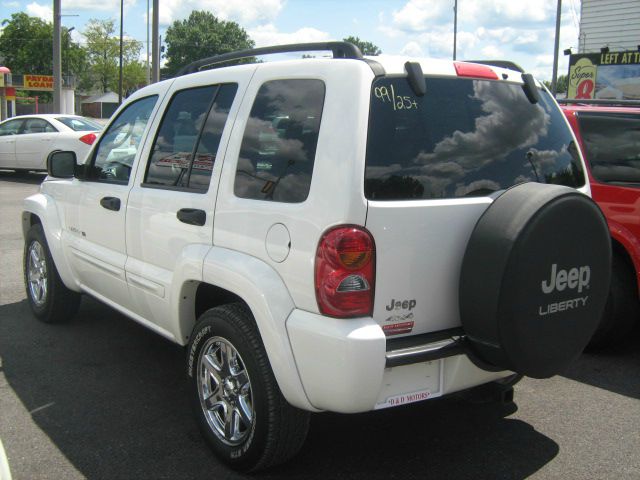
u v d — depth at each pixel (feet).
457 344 9.77
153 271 12.84
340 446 11.81
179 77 13.44
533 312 9.53
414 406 13.50
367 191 9.11
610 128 16.53
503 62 12.50
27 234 18.52
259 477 10.74
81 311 19.58
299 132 9.91
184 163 12.25
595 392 14.35
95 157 15.67
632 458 11.52
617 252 16.31
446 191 9.88
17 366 15.24
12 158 53.93
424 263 9.61
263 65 11.13
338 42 10.14
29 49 278.46
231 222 10.68
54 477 10.65
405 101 9.78
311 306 9.26
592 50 67.77
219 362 11.33
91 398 13.60
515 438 12.20
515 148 10.93
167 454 11.43
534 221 9.31
